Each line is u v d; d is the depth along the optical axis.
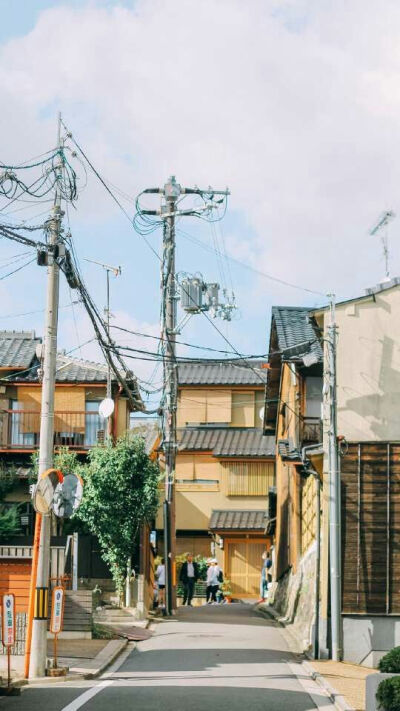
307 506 29.83
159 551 48.38
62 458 31.61
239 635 25.39
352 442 23.81
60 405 34.53
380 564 23.25
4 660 20.17
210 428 51.50
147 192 31.17
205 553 49.59
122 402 35.19
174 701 15.23
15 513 30.86
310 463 24.59
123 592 28.72
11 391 34.91
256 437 50.50
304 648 23.50
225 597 45.62
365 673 20.16
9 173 17.14
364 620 22.97
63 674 17.81
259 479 49.12
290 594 31.03
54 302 18.86
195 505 49.56
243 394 51.78
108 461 28.91
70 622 23.22
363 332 24.47
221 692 16.34
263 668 19.73
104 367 34.88
